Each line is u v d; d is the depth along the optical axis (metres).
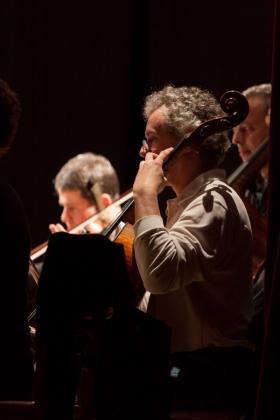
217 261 6.58
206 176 6.95
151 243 6.44
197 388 6.50
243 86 13.23
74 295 5.21
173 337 6.68
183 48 13.52
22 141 14.08
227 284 6.66
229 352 6.58
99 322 5.23
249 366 6.58
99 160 10.86
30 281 7.34
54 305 5.21
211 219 6.60
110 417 5.32
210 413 6.49
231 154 11.98
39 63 14.06
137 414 5.39
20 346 5.82
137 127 13.90
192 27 13.45
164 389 5.48
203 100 7.19
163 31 13.58
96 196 10.60
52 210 14.05
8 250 5.88
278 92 6.27
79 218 10.69
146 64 13.84
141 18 13.85
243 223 6.79
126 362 5.37
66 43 14.06
